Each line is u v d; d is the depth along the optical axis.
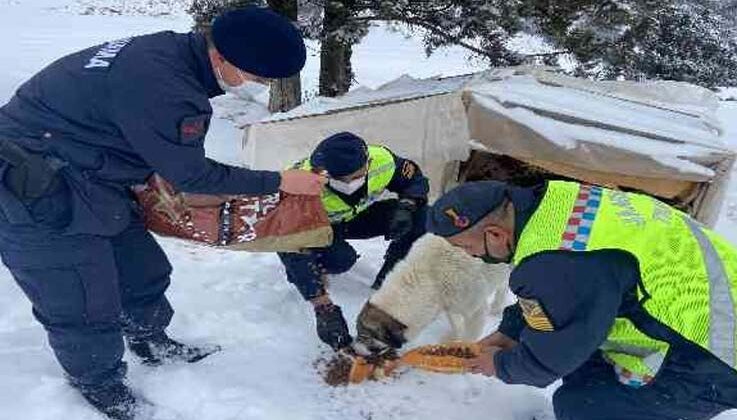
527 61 7.50
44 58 13.57
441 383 3.64
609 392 2.73
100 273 2.96
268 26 2.68
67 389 3.33
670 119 6.13
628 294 2.48
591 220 2.46
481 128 5.55
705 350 2.48
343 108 5.73
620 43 7.54
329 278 4.59
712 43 13.97
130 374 3.52
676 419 2.68
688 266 2.52
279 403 3.41
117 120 2.66
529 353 2.61
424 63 17.11
